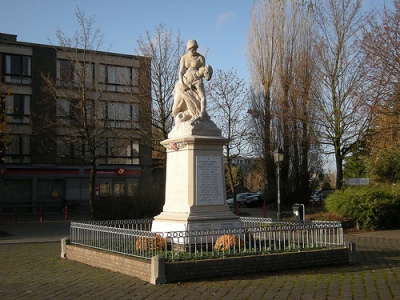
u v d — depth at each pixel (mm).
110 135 43531
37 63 44156
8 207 43312
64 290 10742
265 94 40125
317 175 40750
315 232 13680
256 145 40656
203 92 15023
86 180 46469
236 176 75688
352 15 32031
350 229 25172
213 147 14508
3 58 43219
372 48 23656
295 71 35438
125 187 43156
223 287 10477
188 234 12242
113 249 13461
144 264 11406
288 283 10852
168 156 15094
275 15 39375
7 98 43344
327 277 11516
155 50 35312
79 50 39750
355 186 30188
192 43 15430
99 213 33250
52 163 44781
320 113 33500
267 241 14445
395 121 23891
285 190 39406
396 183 34562
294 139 38062
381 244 19125
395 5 23703
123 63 44656
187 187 14125
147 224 18516
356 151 33094
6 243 20859
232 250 12492
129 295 10023
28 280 12008
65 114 35812
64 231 26109
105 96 42281
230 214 14336
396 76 23156
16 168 43344
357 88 30172
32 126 41281
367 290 10234
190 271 11195
